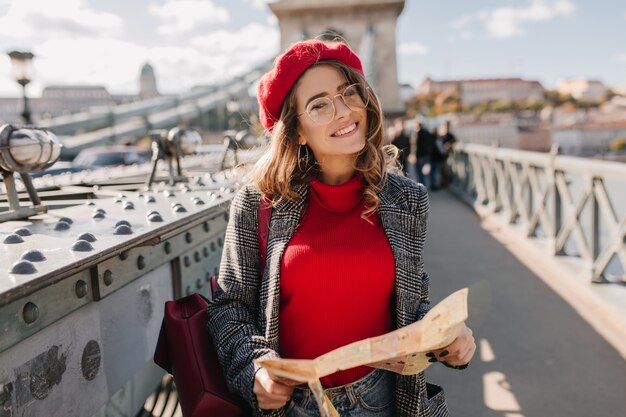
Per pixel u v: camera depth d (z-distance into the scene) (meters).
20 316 1.04
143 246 1.57
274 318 1.17
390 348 0.96
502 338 3.17
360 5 23.22
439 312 0.95
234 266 1.24
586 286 3.82
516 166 6.25
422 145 11.24
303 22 23.53
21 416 1.07
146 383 1.89
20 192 2.74
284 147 1.22
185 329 1.26
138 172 4.43
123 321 1.53
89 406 1.34
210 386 1.18
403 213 1.24
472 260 5.07
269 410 1.12
